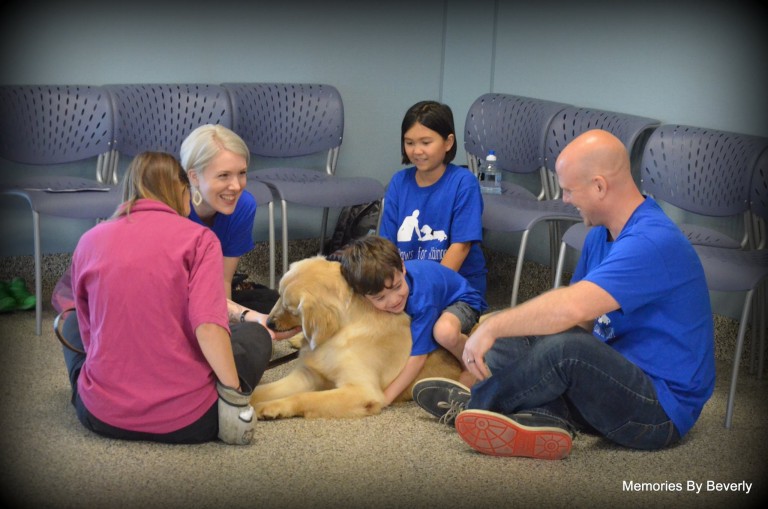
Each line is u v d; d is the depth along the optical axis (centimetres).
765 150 332
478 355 242
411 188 344
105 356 240
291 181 409
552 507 228
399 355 284
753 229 343
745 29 351
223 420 249
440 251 339
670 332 249
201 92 414
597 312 237
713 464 257
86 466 239
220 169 278
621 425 251
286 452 253
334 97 445
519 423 246
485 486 238
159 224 240
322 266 277
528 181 443
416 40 481
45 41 398
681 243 244
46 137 392
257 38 443
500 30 452
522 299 438
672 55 377
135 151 406
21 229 407
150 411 243
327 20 457
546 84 433
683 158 355
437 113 329
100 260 237
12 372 308
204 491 229
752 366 344
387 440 263
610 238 261
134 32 416
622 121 379
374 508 223
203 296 236
